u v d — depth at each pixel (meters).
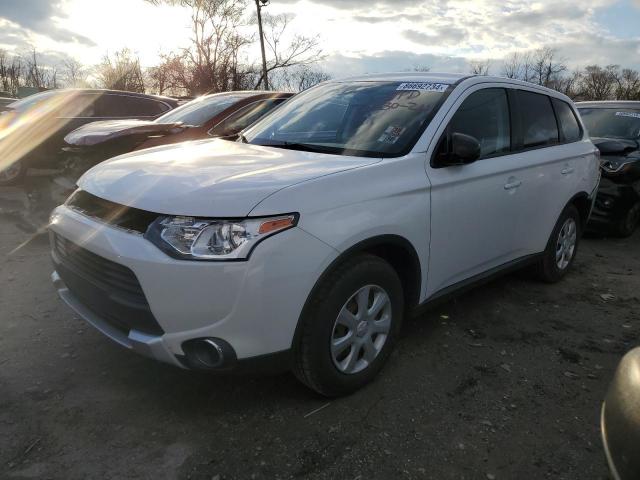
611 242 6.71
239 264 2.31
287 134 3.69
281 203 2.43
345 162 2.93
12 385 2.93
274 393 2.94
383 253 3.04
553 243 4.54
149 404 2.81
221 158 3.07
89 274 2.72
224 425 2.66
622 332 3.90
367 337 2.91
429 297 3.31
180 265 2.31
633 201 6.67
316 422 2.70
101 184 2.87
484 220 3.55
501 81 3.94
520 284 4.80
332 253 2.56
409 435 2.62
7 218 6.71
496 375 3.22
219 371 2.45
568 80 49.59
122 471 2.33
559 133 4.52
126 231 2.50
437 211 3.14
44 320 3.73
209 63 26.58
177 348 2.42
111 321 2.68
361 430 2.65
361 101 3.70
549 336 3.78
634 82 52.19
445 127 3.30
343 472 2.37
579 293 4.66
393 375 3.17
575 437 2.66
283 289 2.42
